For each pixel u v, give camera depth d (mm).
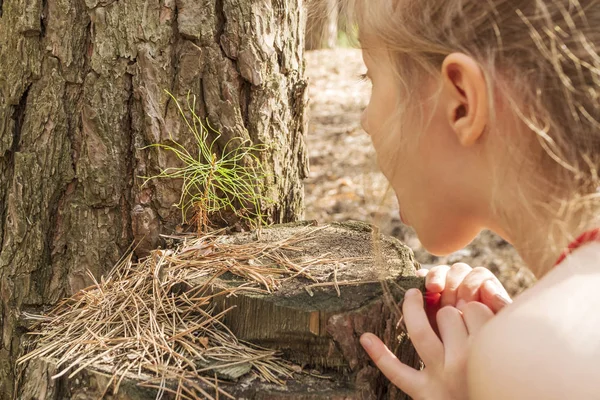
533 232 494
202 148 751
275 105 793
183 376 579
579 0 465
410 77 515
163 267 694
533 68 467
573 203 472
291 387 585
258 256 701
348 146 2264
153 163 748
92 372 591
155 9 735
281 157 812
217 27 756
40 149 737
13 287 734
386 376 573
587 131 462
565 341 415
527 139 476
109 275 738
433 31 494
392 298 609
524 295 453
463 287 616
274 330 614
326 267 671
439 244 548
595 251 457
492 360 433
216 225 778
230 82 763
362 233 755
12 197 738
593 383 403
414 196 535
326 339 603
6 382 729
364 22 535
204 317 642
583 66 460
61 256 748
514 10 471
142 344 617
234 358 606
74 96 737
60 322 700
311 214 1746
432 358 551
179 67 747
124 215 752
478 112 477
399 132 527
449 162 511
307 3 801
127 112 742
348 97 2902
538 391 412
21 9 725
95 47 730
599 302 424
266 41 776
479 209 524
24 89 736
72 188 746
